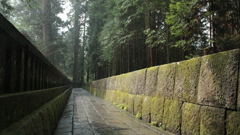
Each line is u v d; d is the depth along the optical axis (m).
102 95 13.96
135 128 4.59
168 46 8.00
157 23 9.66
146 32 8.07
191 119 3.39
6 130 1.60
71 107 8.62
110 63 20.52
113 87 10.56
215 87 2.88
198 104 3.28
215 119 2.82
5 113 1.66
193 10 5.09
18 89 2.72
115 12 12.68
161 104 4.61
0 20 1.80
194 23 5.07
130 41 13.41
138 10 9.04
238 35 4.63
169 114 4.19
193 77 3.47
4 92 2.27
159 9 8.32
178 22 5.45
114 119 5.75
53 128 3.96
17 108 2.00
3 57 2.04
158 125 4.67
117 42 12.90
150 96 5.38
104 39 15.30
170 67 4.38
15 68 2.49
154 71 5.25
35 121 2.34
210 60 3.06
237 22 4.97
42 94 3.53
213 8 4.80
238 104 2.47
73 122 5.30
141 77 6.20
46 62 4.91
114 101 9.78
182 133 3.65
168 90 4.38
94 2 23.72
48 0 24.36
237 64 2.55
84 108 8.29
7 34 2.07
